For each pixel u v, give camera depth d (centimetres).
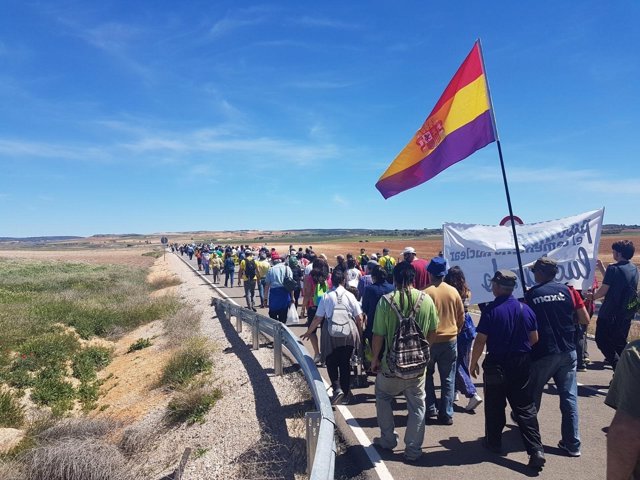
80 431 774
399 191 715
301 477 506
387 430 533
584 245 754
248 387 804
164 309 1847
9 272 3906
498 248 778
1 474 602
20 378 1138
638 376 225
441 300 581
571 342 512
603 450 530
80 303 1966
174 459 652
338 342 647
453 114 650
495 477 475
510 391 496
